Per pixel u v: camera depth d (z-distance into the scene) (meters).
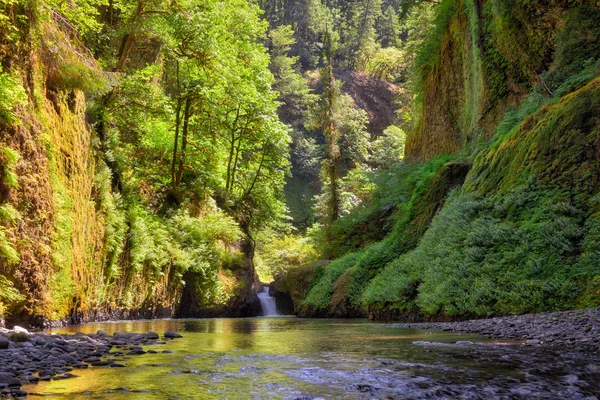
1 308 9.91
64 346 7.25
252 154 34.84
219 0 27.55
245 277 26.48
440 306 13.43
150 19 20.59
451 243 14.53
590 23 16.06
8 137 10.12
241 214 31.02
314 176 73.38
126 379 5.00
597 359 6.14
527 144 14.21
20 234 10.45
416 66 30.59
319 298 22.86
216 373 5.35
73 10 15.83
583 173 12.30
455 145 25.39
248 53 30.52
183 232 22.91
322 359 6.40
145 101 23.64
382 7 114.06
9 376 4.75
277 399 4.16
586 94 13.06
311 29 98.12
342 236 29.86
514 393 4.39
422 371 5.40
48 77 12.76
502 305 11.53
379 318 16.77
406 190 25.42
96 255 14.87
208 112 27.30
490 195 14.86
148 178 24.75
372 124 81.69
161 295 19.91
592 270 10.64
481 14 21.66
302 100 76.50
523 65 19.05
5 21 10.25
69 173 13.24
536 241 11.98
